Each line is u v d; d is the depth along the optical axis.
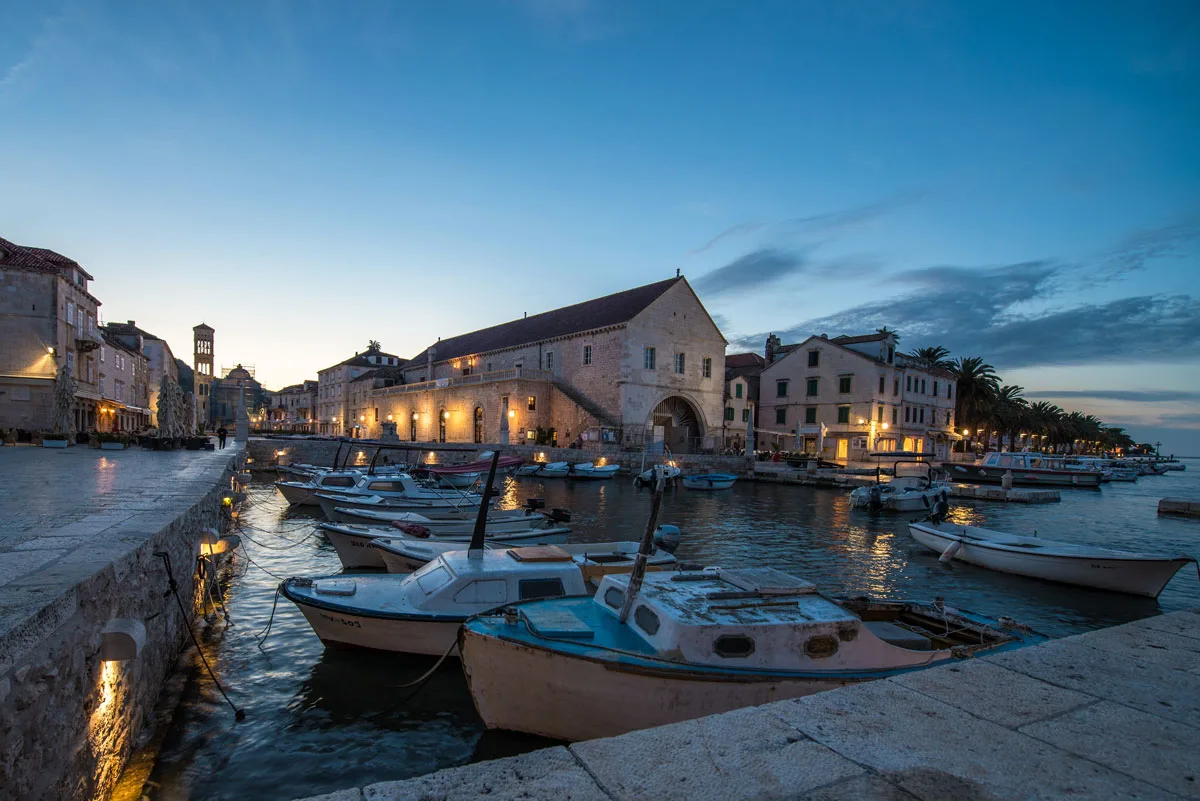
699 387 54.38
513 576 9.24
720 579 7.85
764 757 2.59
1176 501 31.19
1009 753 2.67
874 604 9.63
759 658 6.66
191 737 7.43
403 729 7.84
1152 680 3.47
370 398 80.06
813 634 6.82
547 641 6.85
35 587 4.72
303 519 24.12
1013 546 17.17
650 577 7.88
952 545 18.02
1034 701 3.20
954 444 67.38
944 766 2.55
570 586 9.34
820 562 18.05
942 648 8.48
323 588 9.92
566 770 2.47
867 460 52.66
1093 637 4.16
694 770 2.48
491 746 7.30
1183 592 15.55
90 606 5.20
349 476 24.62
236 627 11.07
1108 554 15.10
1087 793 2.39
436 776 2.41
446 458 50.44
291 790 6.56
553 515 16.80
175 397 34.62
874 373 53.59
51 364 34.97
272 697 8.52
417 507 19.58
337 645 9.73
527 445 50.75
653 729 2.82
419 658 9.36
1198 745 2.78
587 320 55.59
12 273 34.34
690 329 53.94
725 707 6.50
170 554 8.41
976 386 66.25
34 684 4.12
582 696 6.72
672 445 55.22
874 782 2.42
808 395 59.25
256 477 42.09
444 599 9.09
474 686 7.30
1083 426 123.69
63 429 30.48
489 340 67.56
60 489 12.20
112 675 5.79
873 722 2.93
